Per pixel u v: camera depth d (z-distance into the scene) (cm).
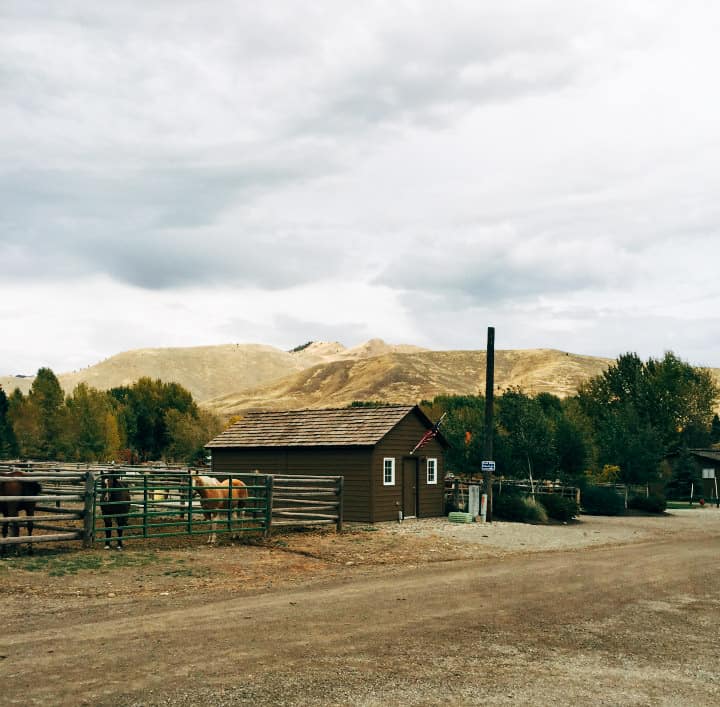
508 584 1463
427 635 1009
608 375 7638
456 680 809
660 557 2016
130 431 7919
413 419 3100
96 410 6372
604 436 5219
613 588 1457
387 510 2906
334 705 716
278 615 1107
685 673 870
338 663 859
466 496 3534
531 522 3186
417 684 789
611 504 4044
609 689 798
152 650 891
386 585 1413
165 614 1097
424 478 3155
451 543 2214
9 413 6612
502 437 4125
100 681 769
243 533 2181
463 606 1220
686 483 6412
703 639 1046
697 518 3947
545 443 4106
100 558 1595
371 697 742
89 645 909
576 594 1373
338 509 2408
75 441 6266
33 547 1731
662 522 3531
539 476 4188
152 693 736
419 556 1898
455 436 4244
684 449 6512
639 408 7050
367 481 2853
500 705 733
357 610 1160
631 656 941
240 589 1338
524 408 4150
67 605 1148
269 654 888
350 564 1717
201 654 879
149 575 1440
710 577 1656
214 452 3359
